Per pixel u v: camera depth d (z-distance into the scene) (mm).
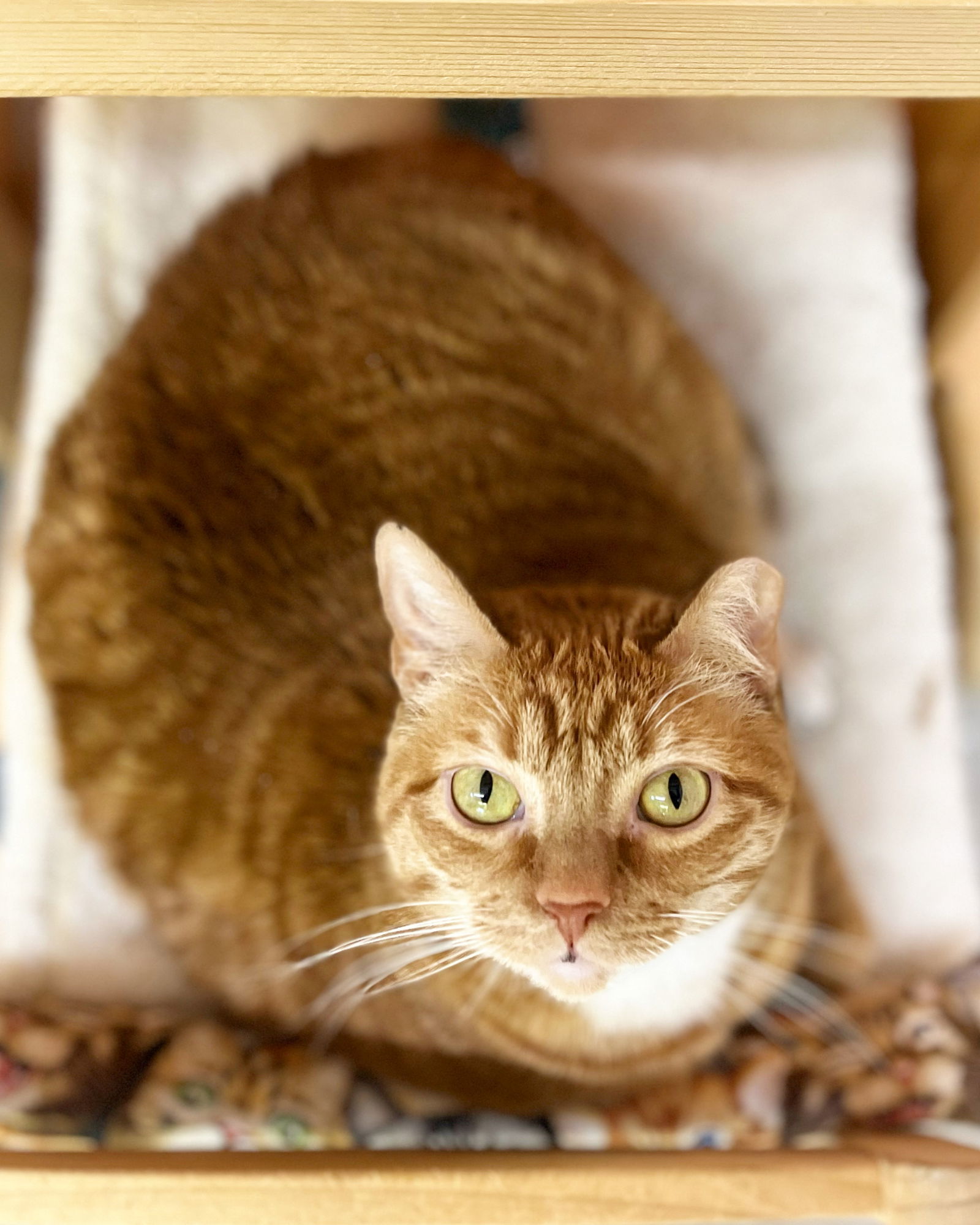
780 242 556
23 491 521
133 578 449
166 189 551
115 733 456
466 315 467
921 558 544
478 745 350
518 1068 425
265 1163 362
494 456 445
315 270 464
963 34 317
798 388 556
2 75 322
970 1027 452
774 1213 360
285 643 432
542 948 347
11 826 498
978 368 549
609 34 318
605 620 362
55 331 539
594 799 344
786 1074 439
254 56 319
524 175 532
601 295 502
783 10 313
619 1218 356
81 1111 440
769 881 393
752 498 539
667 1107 435
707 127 557
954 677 534
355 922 405
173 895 459
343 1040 444
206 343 456
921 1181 364
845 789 522
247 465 444
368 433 442
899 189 550
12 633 512
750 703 357
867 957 479
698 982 401
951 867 510
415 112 548
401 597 354
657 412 500
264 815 426
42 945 485
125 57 319
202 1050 451
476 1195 356
